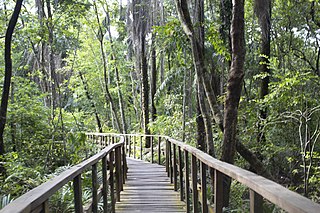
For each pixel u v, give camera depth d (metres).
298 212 1.39
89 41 22.80
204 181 3.96
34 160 11.52
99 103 26.17
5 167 7.66
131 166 11.36
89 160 3.65
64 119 14.82
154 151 13.98
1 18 12.30
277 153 9.48
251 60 12.02
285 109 9.26
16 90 13.58
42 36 12.75
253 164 7.10
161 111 20.66
